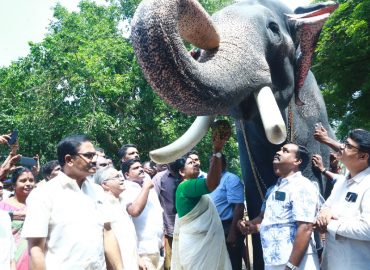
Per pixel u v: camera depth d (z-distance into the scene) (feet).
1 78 63.10
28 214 10.29
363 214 10.30
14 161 14.25
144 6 9.32
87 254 10.39
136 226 15.98
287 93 13.30
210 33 10.68
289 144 12.14
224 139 12.20
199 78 9.60
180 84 9.41
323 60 35.55
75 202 10.59
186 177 15.65
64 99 57.11
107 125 55.93
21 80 60.59
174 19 9.30
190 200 14.46
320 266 11.57
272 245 11.74
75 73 55.16
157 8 9.20
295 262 11.16
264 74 11.28
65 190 10.64
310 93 14.98
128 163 17.11
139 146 59.98
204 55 11.10
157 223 16.29
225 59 10.77
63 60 55.77
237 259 16.63
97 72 54.85
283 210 11.70
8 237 11.38
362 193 10.52
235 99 10.49
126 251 13.92
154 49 9.14
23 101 59.31
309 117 14.65
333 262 10.88
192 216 14.47
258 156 14.06
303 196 11.44
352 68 35.42
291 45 13.05
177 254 14.96
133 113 59.82
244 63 10.96
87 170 10.84
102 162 15.46
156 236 16.17
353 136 10.76
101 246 10.84
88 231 10.53
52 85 57.00
